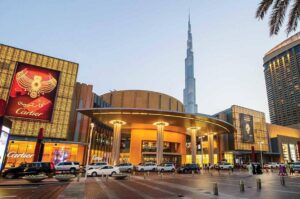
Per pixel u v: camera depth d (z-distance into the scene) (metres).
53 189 16.28
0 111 19.36
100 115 47.66
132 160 55.66
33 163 26.11
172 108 73.62
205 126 57.91
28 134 43.88
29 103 45.28
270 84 175.50
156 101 69.44
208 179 26.28
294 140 99.44
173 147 62.47
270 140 95.00
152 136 58.16
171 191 15.30
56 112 48.03
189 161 88.38
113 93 69.00
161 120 51.59
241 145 81.56
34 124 45.00
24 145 41.91
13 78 44.62
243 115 86.75
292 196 13.12
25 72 46.12
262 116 93.94
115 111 44.78
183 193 14.31
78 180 22.62
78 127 51.91
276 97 169.12
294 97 153.50
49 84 48.34
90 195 13.41
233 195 13.52
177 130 61.03
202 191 15.30
